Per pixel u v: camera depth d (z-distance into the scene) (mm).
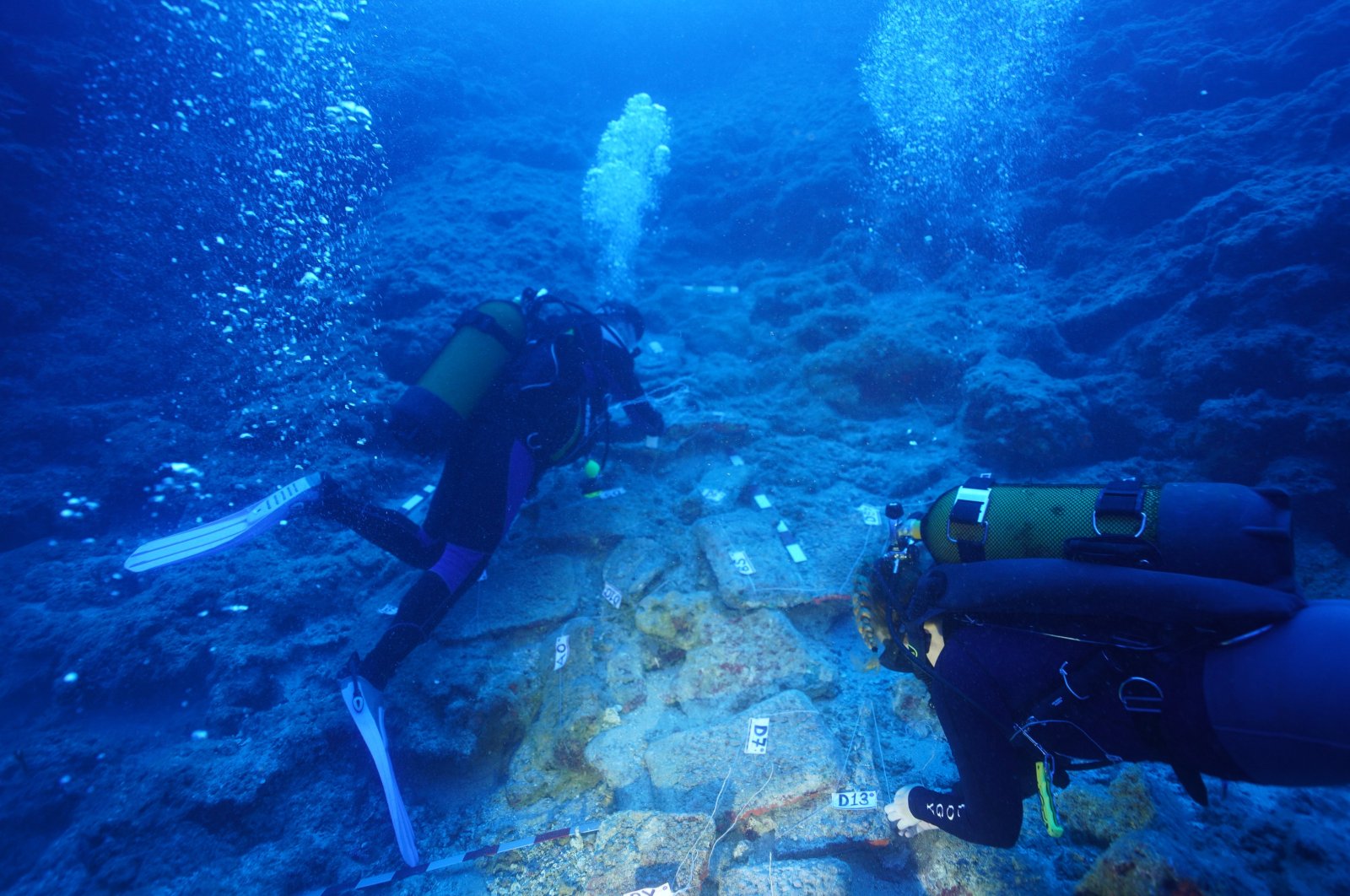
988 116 8188
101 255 7613
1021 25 9648
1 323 6668
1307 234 4270
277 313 7195
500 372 3061
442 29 15297
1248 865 1912
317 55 11273
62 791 3074
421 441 2895
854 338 5340
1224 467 3785
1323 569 3164
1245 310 4273
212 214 8523
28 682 3783
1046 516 1555
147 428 5684
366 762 2965
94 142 8852
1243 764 1254
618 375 3564
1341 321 3928
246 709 3328
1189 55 7629
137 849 2582
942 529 1729
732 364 5922
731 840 2389
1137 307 5148
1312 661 1168
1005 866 2119
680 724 2859
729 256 8891
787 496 4188
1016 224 6895
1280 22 7707
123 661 3648
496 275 7438
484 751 2920
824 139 8812
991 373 4664
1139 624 1404
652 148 11227
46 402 6156
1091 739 1474
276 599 3963
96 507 5164
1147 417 4344
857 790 2422
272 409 5688
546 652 3268
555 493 4242
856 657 3168
